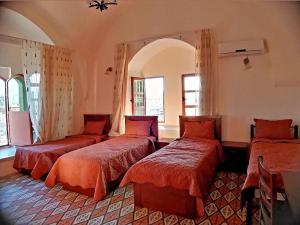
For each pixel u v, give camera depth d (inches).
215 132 159.9
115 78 194.7
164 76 219.6
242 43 147.6
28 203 111.7
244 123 155.3
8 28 165.0
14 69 205.8
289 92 142.3
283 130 135.6
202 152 121.9
